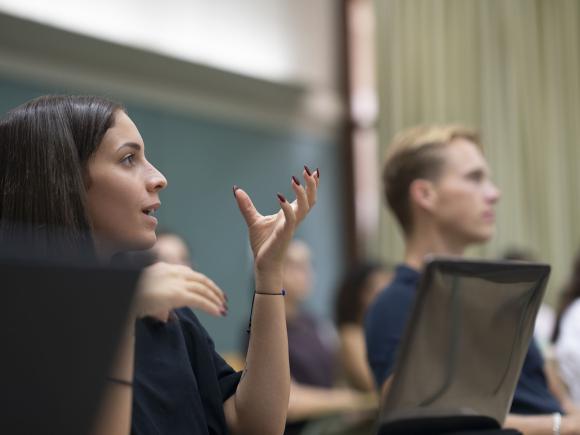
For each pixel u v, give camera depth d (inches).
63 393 36.7
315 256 290.2
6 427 35.9
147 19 241.1
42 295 35.9
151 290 48.7
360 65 303.4
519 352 62.2
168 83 256.5
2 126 59.2
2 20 215.5
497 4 299.6
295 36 284.5
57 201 56.7
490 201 97.0
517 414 86.7
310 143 295.9
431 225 96.9
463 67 285.1
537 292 61.6
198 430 57.6
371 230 291.0
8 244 38.2
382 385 87.1
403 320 88.1
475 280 57.6
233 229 270.4
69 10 224.1
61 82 232.4
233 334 262.1
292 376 169.8
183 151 259.3
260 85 278.1
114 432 44.1
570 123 309.7
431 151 97.0
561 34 313.4
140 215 59.7
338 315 187.2
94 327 37.0
